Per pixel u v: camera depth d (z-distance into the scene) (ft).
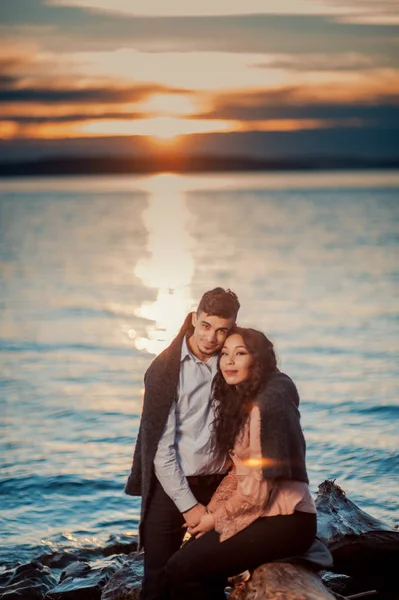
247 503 14.99
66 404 42.45
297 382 46.21
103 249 150.61
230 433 15.28
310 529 15.14
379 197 309.01
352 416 38.34
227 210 272.10
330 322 68.69
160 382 15.81
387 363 51.42
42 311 80.38
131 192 465.47
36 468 31.81
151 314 78.54
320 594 14.52
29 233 186.50
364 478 29.60
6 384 47.80
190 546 15.34
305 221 205.57
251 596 14.85
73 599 19.71
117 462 32.58
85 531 26.09
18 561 23.79
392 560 19.56
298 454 14.75
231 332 15.43
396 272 104.12
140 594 16.55
